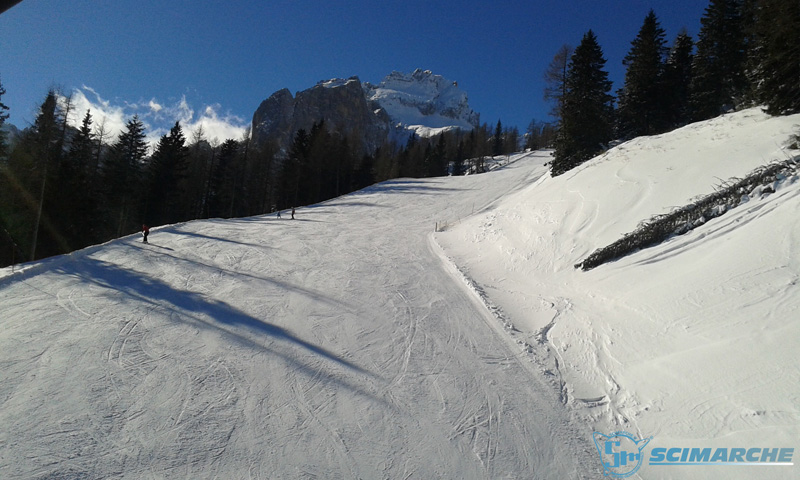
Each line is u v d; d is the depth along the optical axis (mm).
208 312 11297
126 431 6254
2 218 25625
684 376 7145
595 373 8469
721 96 31938
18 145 27531
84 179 31875
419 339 10336
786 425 5496
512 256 16422
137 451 5852
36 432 6055
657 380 7441
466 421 7152
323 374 8422
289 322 11000
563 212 17000
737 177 12367
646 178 15625
